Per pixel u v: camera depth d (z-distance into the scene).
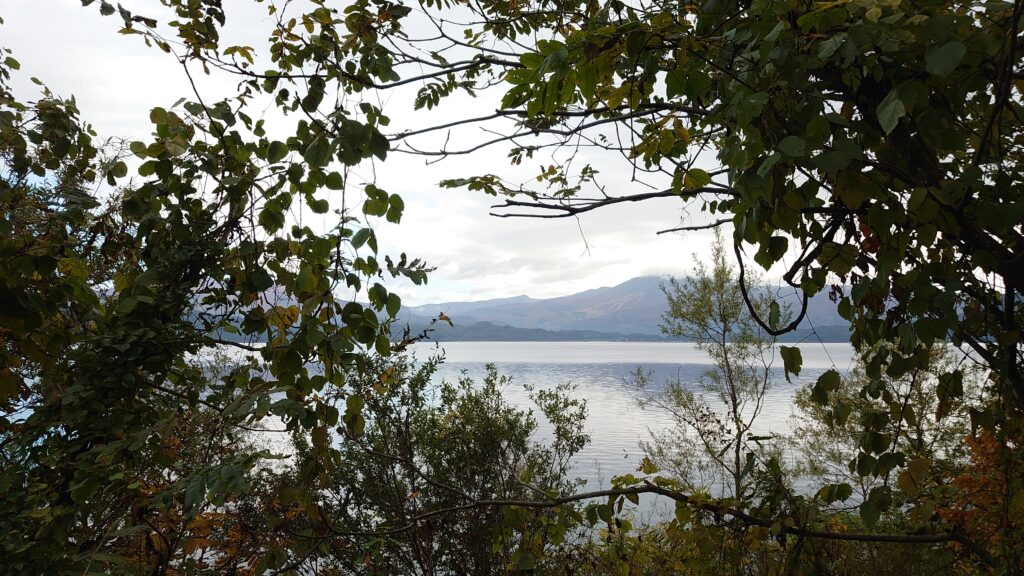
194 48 1.79
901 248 1.20
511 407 6.70
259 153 1.99
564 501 1.79
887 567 2.62
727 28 1.27
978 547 1.60
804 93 1.11
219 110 1.85
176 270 1.98
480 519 5.35
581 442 6.99
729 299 7.96
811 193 1.15
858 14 1.12
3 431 2.03
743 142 1.05
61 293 1.95
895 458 1.42
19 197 1.95
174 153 1.86
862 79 1.22
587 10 2.04
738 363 8.01
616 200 1.91
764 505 1.83
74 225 2.10
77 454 1.88
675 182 1.41
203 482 1.37
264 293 1.92
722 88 1.38
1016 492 1.71
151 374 2.15
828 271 1.41
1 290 1.66
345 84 1.87
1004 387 1.47
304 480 1.78
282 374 1.71
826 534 1.69
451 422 6.22
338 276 1.71
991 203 1.22
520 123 2.11
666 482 1.93
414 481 5.20
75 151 2.17
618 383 88.88
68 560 1.72
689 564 1.99
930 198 1.15
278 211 1.91
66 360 2.05
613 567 3.03
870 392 1.49
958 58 0.88
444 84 2.33
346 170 1.66
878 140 1.25
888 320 1.42
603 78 1.26
